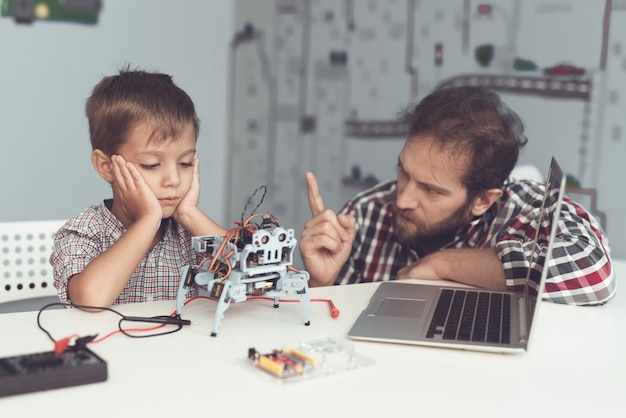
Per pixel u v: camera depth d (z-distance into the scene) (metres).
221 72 2.73
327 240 1.35
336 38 2.41
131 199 1.17
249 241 0.96
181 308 0.99
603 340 0.98
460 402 0.75
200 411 0.70
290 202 2.61
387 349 0.90
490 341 0.92
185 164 1.33
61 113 2.34
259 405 0.72
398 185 1.55
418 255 1.64
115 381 0.77
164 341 0.90
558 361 0.89
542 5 1.91
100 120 1.31
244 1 2.67
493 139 1.45
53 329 0.94
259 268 0.95
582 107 1.87
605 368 0.87
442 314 1.04
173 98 1.31
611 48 1.80
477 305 1.10
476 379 0.82
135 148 1.28
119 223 1.29
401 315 1.03
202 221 1.35
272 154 2.64
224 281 0.94
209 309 1.06
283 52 2.57
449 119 1.47
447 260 1.31
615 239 1.84
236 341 0.91
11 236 1.34
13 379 0.71
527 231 1.42
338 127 2.43
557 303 1.17
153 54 2.51
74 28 2.32
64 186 2.37
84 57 2.36
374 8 2.29
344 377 0.80
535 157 1.97
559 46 1.89
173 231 1.39
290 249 0.98
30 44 2.25
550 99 1.92
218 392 0.75
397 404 0.74
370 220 1.71
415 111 1.55
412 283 1.25
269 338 0.93
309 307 0.99
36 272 1.37
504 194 1.56
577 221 1.29
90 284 1.05
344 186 2.43
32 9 2.23
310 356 0.85
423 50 2.17
